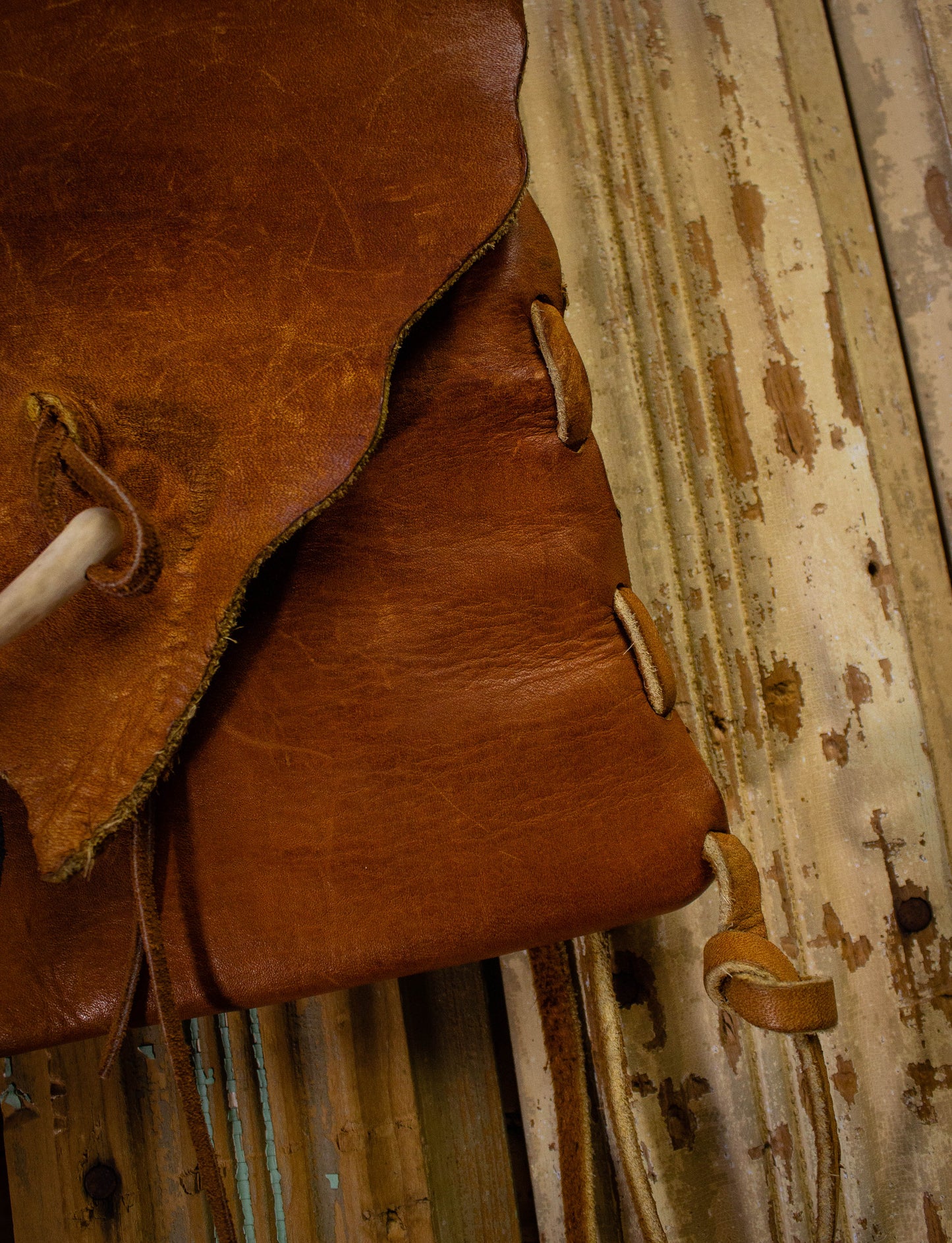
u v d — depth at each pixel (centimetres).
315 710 52
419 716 53
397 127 50
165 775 46
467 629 54
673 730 56
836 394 83
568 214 83
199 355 47
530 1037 76
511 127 50
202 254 48
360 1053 75
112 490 43
